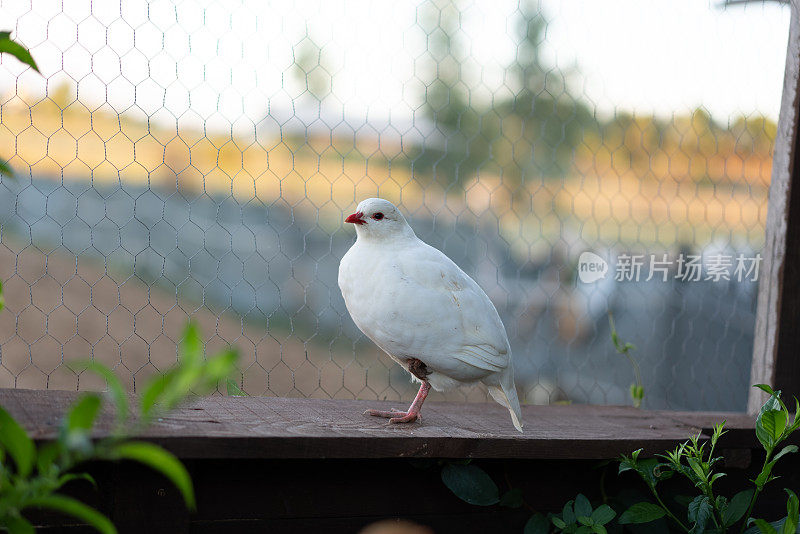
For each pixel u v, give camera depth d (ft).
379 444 7.41
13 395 7.46
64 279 26.45
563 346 19.10
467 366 8.48
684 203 15.96
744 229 15.05
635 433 8.78
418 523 8.27
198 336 4.37
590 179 22.90
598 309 17.40
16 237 28.45
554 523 8.26
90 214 28.58
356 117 21.83
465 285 8.73
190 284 27.20
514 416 8.62
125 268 28.09
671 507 9.07
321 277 24.75
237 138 13.57
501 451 7.91
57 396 7.59
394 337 8.41
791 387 10.28
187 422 7.25
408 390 21.98
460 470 8.05
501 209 25.48
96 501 6.99
